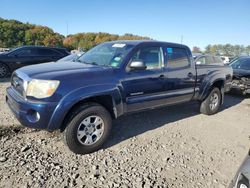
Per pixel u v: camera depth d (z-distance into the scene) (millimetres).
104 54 4734
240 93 8547
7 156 3672
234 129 5496
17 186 3033
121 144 4355
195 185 3346
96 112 3881
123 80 4191
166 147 4367
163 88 4922
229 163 3973
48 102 3477
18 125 4770
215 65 6434
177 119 5906
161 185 3279
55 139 4332
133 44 4613
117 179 3332
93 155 3916
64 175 3330
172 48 5156
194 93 5727
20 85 3795
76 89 3639
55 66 4195
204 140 4789
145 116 5957
